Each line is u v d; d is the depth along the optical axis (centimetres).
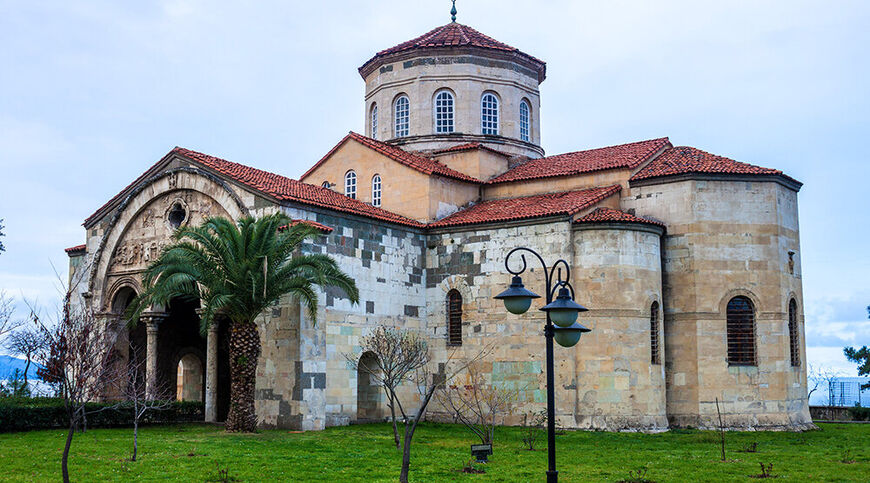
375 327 4125
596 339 3891
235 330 3584
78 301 4600
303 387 3659
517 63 5225
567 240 3984
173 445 3100
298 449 3045
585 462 2841
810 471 2656
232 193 3962
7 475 2470
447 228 4388
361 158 4850
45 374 4122
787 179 4259
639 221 3975
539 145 5369
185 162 4203
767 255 4138
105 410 3809
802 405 4206
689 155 4453
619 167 4362
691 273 4109
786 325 4119
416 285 4403
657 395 3931
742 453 3103
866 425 4409
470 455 2978
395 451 3039
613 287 3903
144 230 4372
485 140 5050
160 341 4744
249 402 3581
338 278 3581
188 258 3450
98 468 2591
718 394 4034
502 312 4156
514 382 4066
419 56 5106
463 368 3969
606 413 3834
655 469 2691
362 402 4216
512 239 4169
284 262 3669
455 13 5619
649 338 3938
